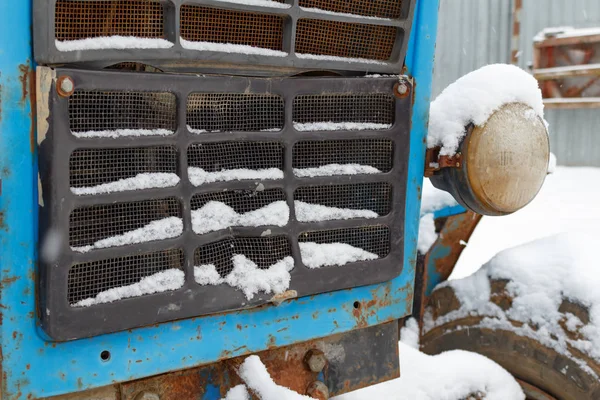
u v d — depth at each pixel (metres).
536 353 1.92
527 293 1.98
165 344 1.37
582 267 1.91
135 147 1.28
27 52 1.16
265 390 1.40
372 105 1.58
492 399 1.91
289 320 1.54
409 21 1.56
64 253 1.20
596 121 8.71
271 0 1.37
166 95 1.30
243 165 1.42
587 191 7.70
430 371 1.91
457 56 9.81
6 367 1.20
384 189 1.62
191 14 1.30
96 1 1.19
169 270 1.34
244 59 1.35
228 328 1.45
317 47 1.48
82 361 1.28
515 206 1.69
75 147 1.20
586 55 8.60
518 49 9.24
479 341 2.08
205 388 1.47
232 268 1.42
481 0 9.52
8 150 1.16
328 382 1.65
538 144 1.69
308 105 1.49
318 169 1.51
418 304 2.28
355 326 1.65
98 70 1.21
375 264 1.60
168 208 1.34
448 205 2.27
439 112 1.72
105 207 1.27
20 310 1.21
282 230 1.45
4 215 1.18
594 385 1.78
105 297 1.26
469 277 2.18
